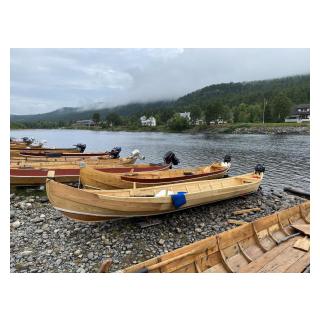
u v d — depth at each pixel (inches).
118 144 1915.6
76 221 410.3
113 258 324.2
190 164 1045.2
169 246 355.3
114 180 491.8
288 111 3358.8
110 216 379.6
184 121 3752.5
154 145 1806.1
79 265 308.5
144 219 414.3
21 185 550.0
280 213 370.0
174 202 412.2
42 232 379.9
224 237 291.1
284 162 1051.3
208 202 474.3
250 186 549.3
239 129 3029.0
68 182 588.7
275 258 290.7
